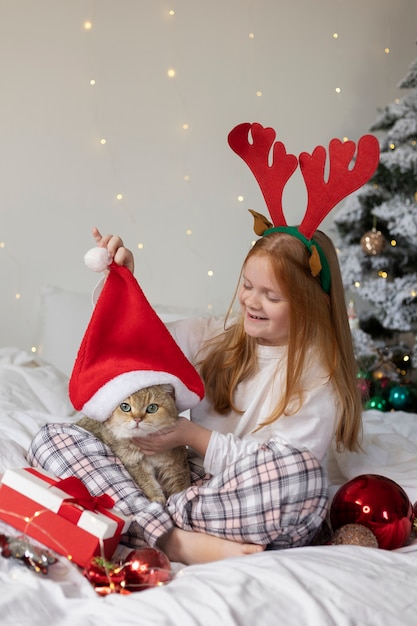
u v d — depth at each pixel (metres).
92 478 1.51
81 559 1.30
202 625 1.05
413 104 3.06
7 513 1.37
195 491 1.47
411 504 1.61
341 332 1.76
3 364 2.39
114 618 1.05
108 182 3.16
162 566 1.27
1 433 1.83
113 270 1.63
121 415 1.51
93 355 1.56
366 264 3.14
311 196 1.72
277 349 1.73
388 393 3.02
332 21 3.30
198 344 1.89
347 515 1.55
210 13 3.21
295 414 1.64
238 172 3.25
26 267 3.13
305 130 3.31
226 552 1.43
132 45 3.15
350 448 1.79
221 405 1.78
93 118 3.13
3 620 1.02
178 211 3.22
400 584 1.23
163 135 3.19
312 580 1.20
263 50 3.25
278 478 1.43
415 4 3.36
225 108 3.23
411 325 3.13
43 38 3.08
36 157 3.11
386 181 3.09
